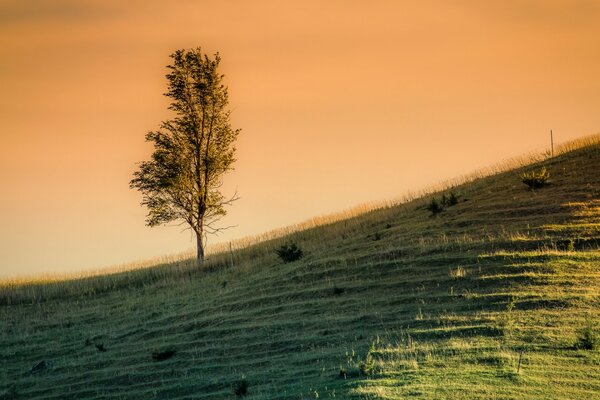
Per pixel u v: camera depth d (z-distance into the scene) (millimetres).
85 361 62625
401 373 36000
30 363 65875
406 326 49000
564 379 32656
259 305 66250
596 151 87938
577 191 72750
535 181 77875
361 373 37656
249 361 51312
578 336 39000
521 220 67688
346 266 69188
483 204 77562
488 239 64250
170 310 76000
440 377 34188
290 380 42594
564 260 54594
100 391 52844
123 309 82938
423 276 59562
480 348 39156
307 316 58719
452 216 76375
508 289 51031
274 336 55781
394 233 77062
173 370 54062
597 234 59031
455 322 46719
